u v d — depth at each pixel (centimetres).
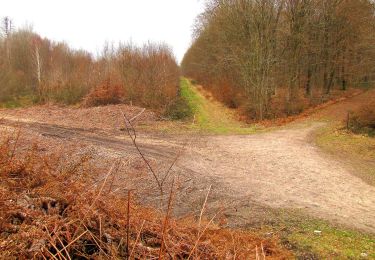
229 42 3105
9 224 448
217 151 1551
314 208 909
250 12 2728
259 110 2703
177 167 1244
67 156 1007
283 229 772
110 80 2891
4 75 3384
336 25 3272
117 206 545
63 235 454
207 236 601
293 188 1075
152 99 2725
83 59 3738
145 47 2998
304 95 3281
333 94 3534
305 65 3150
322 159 1459
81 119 2266
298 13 2828
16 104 3250
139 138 1761
